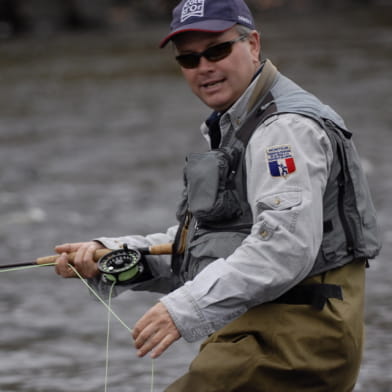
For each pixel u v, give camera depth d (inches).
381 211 1375.5
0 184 1822.1
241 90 405.1
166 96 3196.4
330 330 383.6
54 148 2273.6
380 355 724.7
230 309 366.9
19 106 3117.6
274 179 373.1
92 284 447.5
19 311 940.0
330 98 2940.5
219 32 399.5
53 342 824.3
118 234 1352.1
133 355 778.2
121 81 3651.6
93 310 938.7
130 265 423.5
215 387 384.8
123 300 973.8
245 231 390.9
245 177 391.5
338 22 6176.2
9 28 5974.4
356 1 7495.1
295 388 385.7
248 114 400.8
